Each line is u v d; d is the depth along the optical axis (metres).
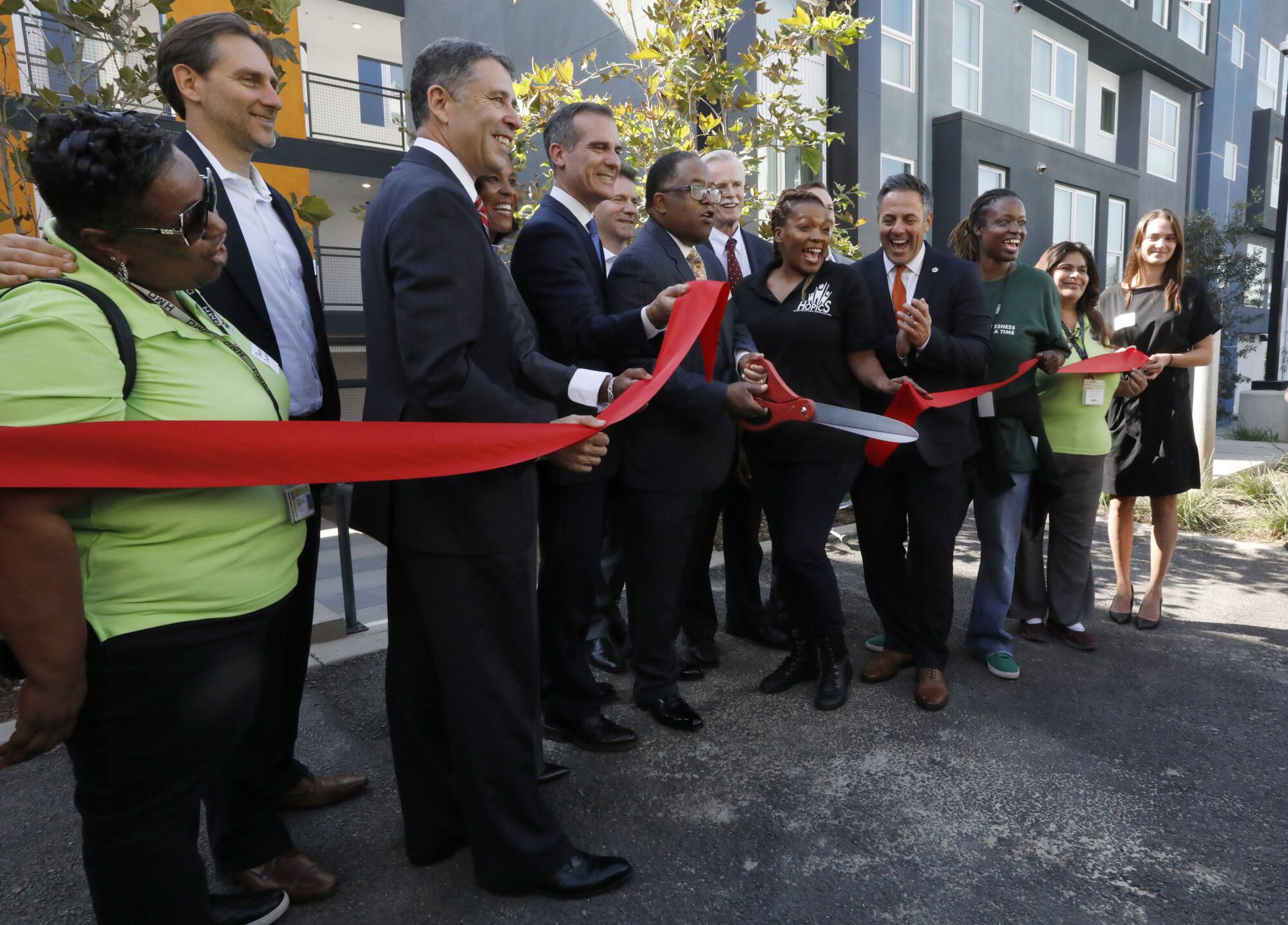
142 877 1.42
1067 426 3.52
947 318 3.07
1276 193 20.38
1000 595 3.37
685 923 1.93
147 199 1.29
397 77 15.05
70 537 1.21
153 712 1.37
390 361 1.80
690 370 2.84
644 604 2.90
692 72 5.34
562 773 2.59
